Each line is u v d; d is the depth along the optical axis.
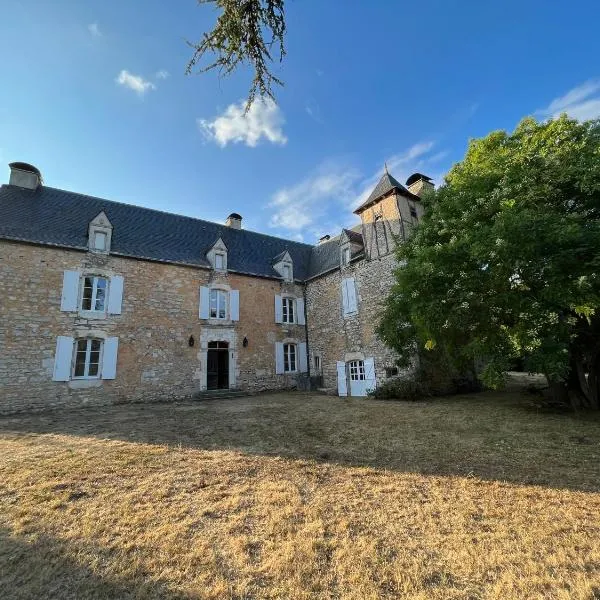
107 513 3.56
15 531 3.24
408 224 13.69
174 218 16.55
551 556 2.65
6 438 6.67
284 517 3.41
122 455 5.37
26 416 9.66
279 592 2.40
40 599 2.41
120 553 2.90
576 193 6.95
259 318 16.12
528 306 6.44
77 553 2.91
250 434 6.79
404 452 5.47
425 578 2.48
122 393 12.18
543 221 6.16
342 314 15.65
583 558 2.62
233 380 14.84
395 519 3.34
